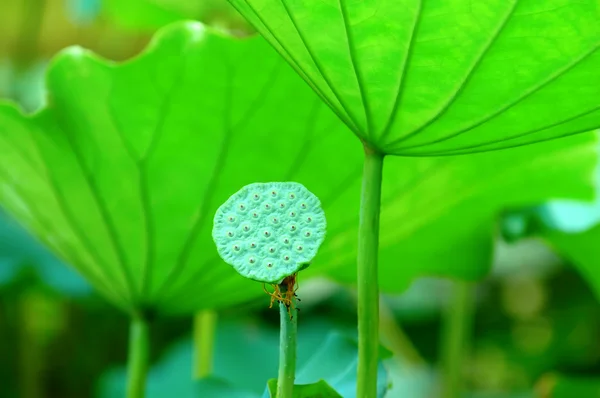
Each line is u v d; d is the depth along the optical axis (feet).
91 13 11.40
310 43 5.54
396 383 13.25
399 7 5.39
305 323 13.01
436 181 6.98
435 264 8.20
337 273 7.54
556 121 5.68
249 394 7.16
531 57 5.46
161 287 6.81
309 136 6.64
